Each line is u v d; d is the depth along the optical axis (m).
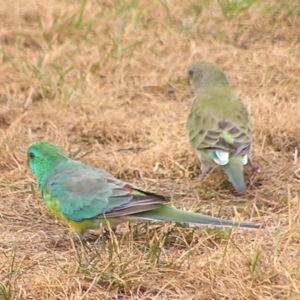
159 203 10.12
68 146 13.93
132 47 17.45
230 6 19.16
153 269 9.84
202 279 9.69
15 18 18.94
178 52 17.62
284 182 12.60
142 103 15.68
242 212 11.49
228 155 12.23
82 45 17.61
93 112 15.22
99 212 10.31
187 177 12.95
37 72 16.36
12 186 12.54
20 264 10.09
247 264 9.81
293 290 9.33
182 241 10.64
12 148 13.66
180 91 16.22
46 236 11.09
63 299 9.48
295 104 14.85
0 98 15.79
